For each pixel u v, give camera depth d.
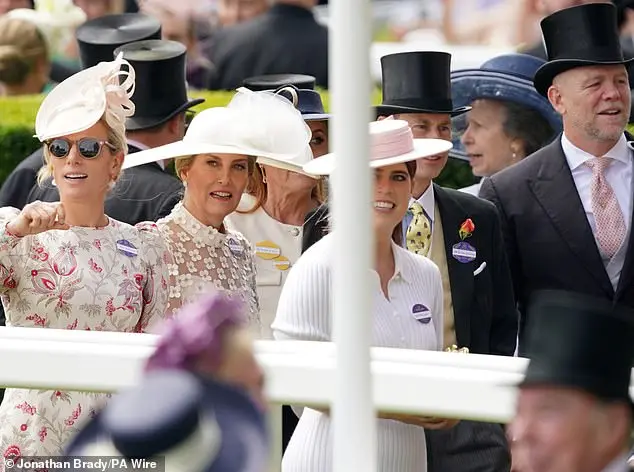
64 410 13.07
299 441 13.04
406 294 14.09
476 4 34.34
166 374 6.33
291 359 10.23
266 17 29.25
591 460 8.45
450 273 17.31
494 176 19.56
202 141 15.80
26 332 10.74
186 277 15.46
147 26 22.09
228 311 6.53
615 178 19.20
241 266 16.03
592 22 19.23
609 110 18.95
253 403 6.25
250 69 29.22
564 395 8.41
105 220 14.11
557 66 19.28
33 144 27.08
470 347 17.33
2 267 13.30
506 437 14.85
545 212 19.06
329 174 14.82
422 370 10.21
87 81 13.93
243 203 17.50
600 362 8.42
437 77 19.75
